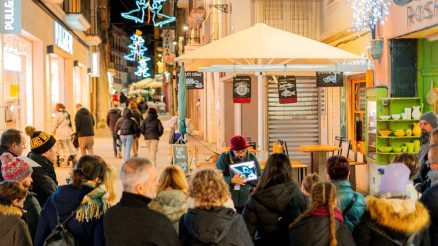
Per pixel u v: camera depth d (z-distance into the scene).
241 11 15.67
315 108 15.06
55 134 15.89
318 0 15.36
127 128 15.84
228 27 18.55
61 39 19.66
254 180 7.00
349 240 4.20
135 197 4.11
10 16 11.69
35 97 16.19
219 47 8.20
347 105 12.77
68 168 15.62
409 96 10.49
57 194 4.75
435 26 8.88
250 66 8.12
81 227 4.63
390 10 10.38
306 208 4.92
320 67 8.22
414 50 10.50
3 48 12.59
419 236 4.38
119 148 19.09
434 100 10.05
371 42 10.59
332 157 4.90
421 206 4.27
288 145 15.05
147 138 15.62
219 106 21.33
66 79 22.73
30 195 5.36
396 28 10.16
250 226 4.93
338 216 4.27
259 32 8.58
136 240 3.97
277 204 4.86
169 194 4.50
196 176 4.17
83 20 21.80
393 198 4.37
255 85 16.41
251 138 16.53
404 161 5.22
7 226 4.61
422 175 6.17
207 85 25.16
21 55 14.90
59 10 19.08
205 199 4.08
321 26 15.36
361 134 12.20
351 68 8.30
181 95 12.44
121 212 4.06
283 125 15.03
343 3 13.20
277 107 15.00
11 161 5.28
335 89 13.62
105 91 44.75
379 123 10.39
